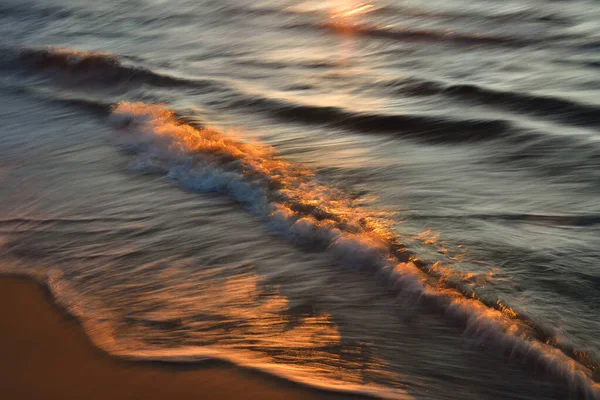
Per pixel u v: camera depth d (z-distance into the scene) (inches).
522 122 454.3
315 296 253.3
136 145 415.8
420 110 488.1
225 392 204.7
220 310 246.8
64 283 268.4
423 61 635.5
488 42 687.1
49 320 243.4
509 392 203.6
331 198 333.7
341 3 896.9
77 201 343.9
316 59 647.1
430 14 816.9
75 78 591.8
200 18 834.2
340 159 394.3
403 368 214.7
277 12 855.1
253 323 238.5
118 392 205.6
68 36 764.0
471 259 272.4
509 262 269.3
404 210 321.1
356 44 701.9
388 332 231.3
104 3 923.4
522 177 360.5
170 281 267.0
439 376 210.8
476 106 499.2
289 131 451.8
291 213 312.2
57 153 413.1
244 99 517.7
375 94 534.6
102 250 293.9
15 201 347.9
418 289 249.6
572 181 352.5
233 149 385.1
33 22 833.5
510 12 806.5
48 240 305.1
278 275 268.4
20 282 271.0
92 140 433.1
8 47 692.1
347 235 286.4
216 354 221.9
